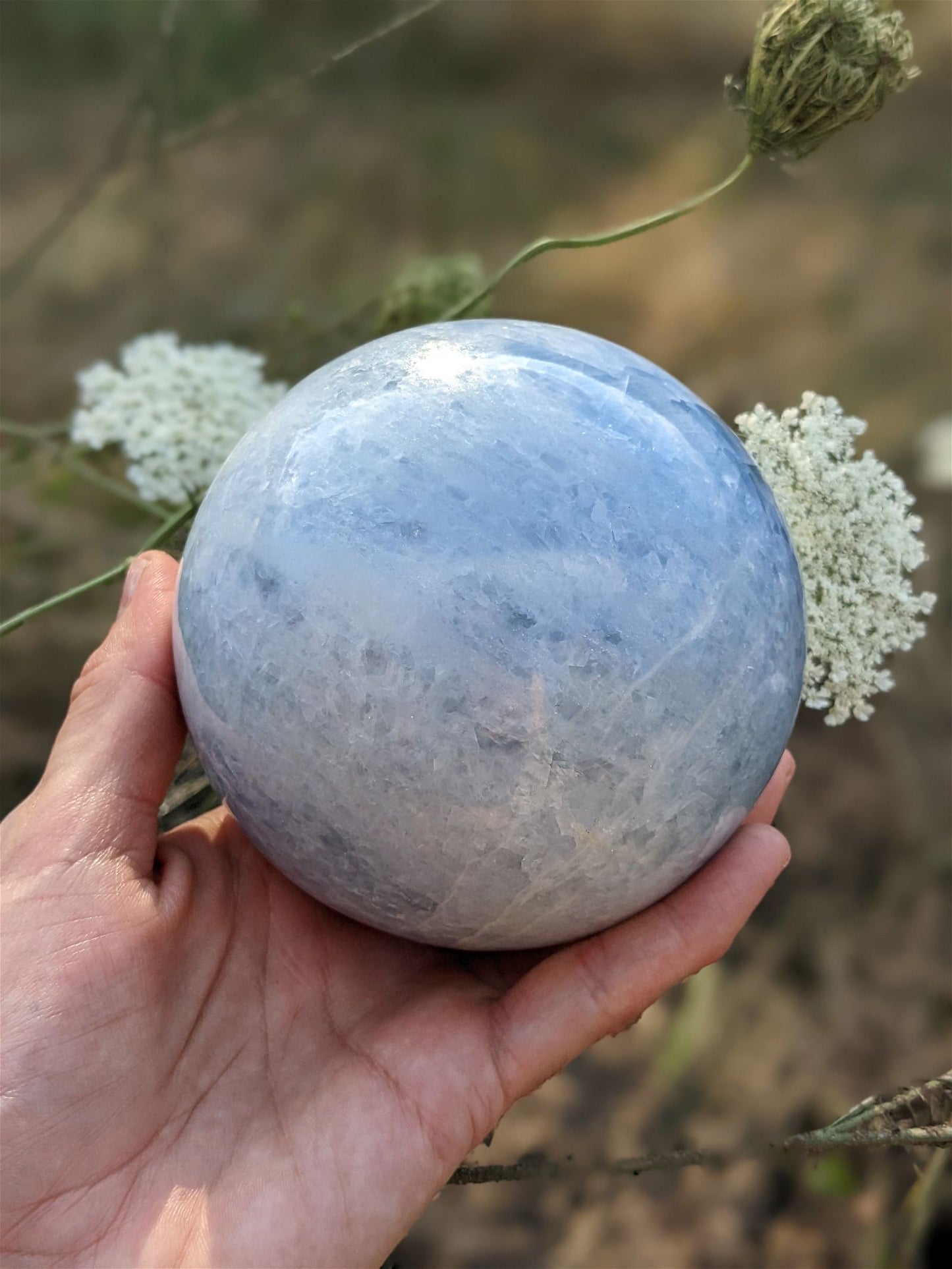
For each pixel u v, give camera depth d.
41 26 0.82
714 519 0.15
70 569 0.37
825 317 0.53
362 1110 0.18
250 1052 0.18
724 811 0.16
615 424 0.15
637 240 0.62
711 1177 0.29
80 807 0.18
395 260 0.60
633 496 0.15
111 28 0.81
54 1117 0.17
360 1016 0.19
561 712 0.14
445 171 0.70
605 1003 0.18
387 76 0.80
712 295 0.56
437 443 0.15
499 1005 0.18
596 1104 0.30
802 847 0.34
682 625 0.15
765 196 0.65
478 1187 0.29
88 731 0.19
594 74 0.82
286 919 0.20
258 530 0.15
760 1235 0.28
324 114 0.75
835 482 0.19
